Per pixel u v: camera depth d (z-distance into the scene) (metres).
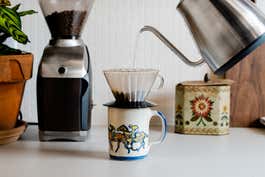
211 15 0.95
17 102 1.17
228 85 1.30
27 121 1.43
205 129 1.29
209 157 1.03
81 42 1.21
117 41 1.43
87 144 1.17
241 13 0.93
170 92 1.44
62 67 1.16
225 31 0.94
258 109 1.41
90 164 0.98
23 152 1.09
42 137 1.20
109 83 1.02
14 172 0.92
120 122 1.00
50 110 1.18
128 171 0.92
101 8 1.42
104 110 1.44
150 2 1.42
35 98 1.43
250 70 1.40
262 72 1.40
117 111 1.01
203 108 1.29
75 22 1.17
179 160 1.01
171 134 1.30
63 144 1.17
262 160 1.01
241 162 0.99
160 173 0.90
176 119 1.32
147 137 1.03
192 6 0.97
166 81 1.44
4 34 1.18
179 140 1.22
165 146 1.15
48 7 1.19
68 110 1.18
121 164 0.98
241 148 1.12
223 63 0.95
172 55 1.43
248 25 0.92
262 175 0.89
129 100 1.02
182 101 1.30
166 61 1.43
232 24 0.93
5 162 1.00
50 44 1.19
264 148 1.12
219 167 0.95
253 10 0.95
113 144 1.01
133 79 0.99
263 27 0.93
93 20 1.42
